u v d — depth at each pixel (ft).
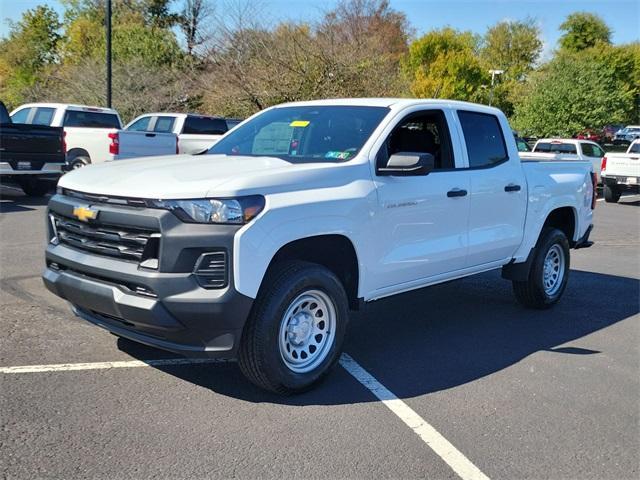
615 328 19.98
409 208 15.60
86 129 46.88
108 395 13.12
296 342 13.52
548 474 10.95
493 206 18.54
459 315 20.85
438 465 11.03
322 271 13.61
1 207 39.17
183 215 11.96
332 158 15.08
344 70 68.69
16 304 18.97
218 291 11.90
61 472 10.18
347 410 13.04
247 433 11.81
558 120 113.19
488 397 14.07
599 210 56.75
